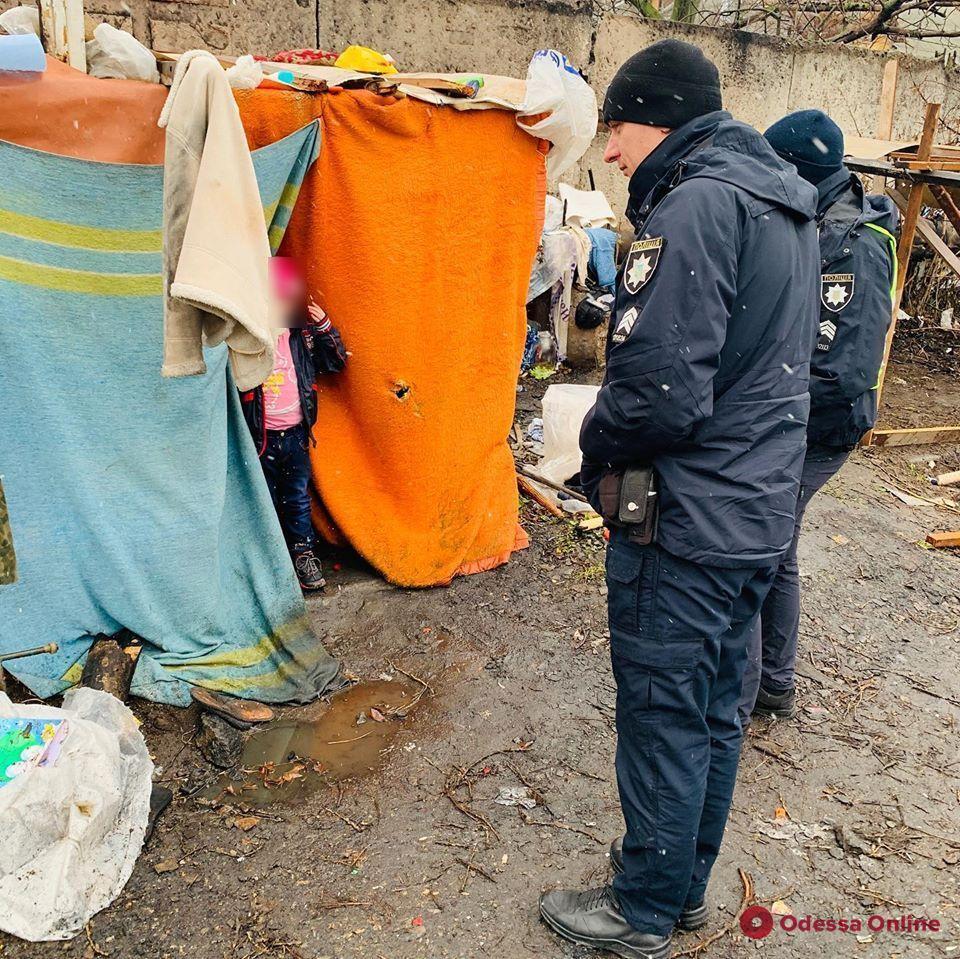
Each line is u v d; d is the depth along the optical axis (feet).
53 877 7.54
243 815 8.89
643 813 6.86
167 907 7.78
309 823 8.86
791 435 6.68
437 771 9.66
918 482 18.30
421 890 8.11
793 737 10.45
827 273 9.38
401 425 12.36
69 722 8.45
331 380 12.46
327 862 8.38
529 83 11.84
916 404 23.20
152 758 9.54
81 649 10.02
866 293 9.32
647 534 6.52
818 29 35.86
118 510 9.78
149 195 9.14
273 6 19.27
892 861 8.67
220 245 7.59
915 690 11.47
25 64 8.29
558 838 8.79
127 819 8.42
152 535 9.98
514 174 12.25
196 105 7.75
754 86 28.73
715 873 8.45
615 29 24.79
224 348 10.20
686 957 7.55
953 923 7.98
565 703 10.85
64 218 8.83
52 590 9.68
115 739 8.71
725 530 6.36
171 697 10.16
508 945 7.57
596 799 9.33
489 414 13.20
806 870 8.54
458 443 12.88
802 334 6.68
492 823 8.95
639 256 6.22
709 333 6.01
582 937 7.42
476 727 10.38
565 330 22.41
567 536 14.75
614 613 6.87
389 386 12.17
